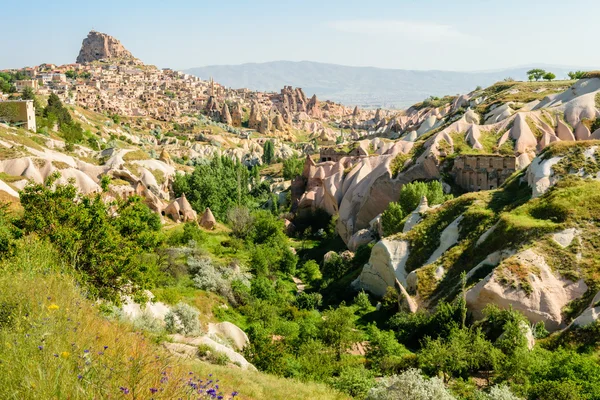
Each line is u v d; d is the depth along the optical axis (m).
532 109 110.81
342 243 99.69
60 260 23.94
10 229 26.78
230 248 85.75
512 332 39.66
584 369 32.44
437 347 38.34
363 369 36.31
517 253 49.88
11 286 14.12
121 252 29.62
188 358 24.52
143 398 9.98
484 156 87.06
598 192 54.62
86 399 9.30
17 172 86.88
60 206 29.14
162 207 103.56
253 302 59.97
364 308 61.12
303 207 120.25
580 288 46.50
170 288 52.75
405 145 108.06
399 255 64.81
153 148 195.50
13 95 175.75
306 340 45.94
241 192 132.00
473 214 62.75
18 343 10.53
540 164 64.12
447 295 52.91
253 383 24.00
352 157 122.12
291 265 82.56
